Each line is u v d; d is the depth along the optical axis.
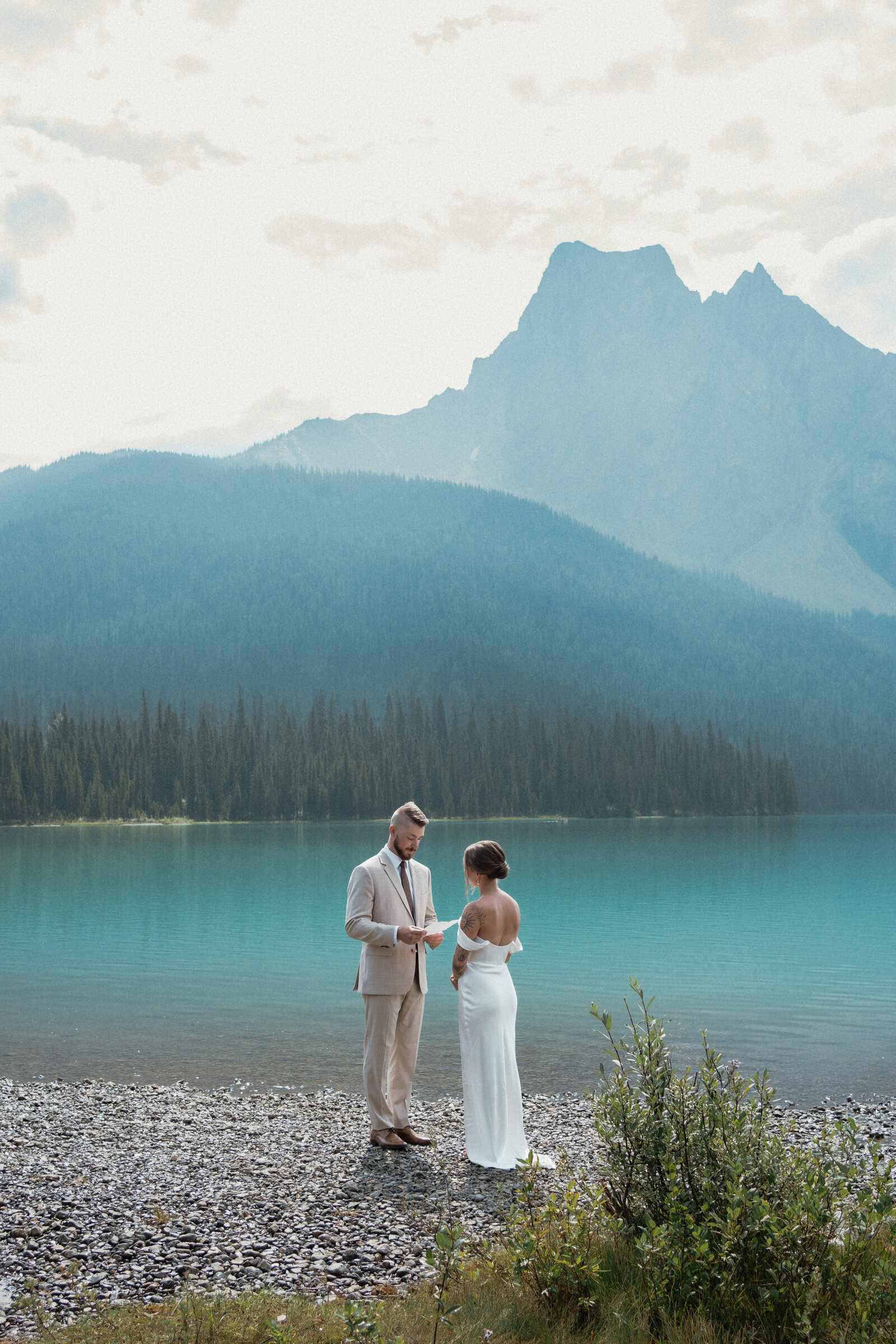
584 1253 5.64
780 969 24.36
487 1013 8.88
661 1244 5.30
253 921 35.28
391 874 9.44
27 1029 17.50
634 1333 5.03
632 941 29.92
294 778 170.75
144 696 171.12
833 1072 14.36
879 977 23.09
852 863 71.56
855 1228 5.30
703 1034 6.21
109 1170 8.76
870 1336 4.67
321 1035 17.02
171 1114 11.50
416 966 9.55
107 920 35.66
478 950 8.93
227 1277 6.24
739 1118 5.84
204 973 23.83
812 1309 4.84
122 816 156.50
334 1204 7.65
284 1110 11.85
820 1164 5.62
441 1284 5.66
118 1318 5.50
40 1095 12.72
